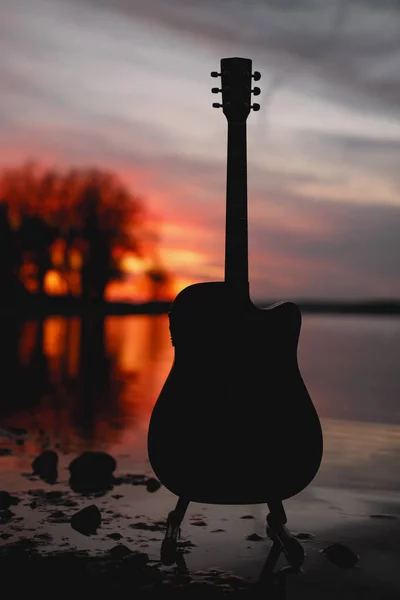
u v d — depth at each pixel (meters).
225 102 2.93
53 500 3.64
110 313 31.88
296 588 2.55
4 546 2.95
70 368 10.39
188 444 2.79
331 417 6.10
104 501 3.63
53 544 2.98
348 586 2.57
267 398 2.80
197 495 2.81
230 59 2.91
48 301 30.50
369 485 3.88
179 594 2.49
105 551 2.90
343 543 3.01
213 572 2.70
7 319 24.27
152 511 3.47
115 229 30.91
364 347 14.32
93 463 4.03
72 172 30.33
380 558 2.84
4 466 4.38
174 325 2.84
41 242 29.98
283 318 2.84
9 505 3.54
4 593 2.48
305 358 11.91
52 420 6.11
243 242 2.86
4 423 5.94
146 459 4.60
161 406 2.83
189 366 2.82
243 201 2.88
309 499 3.63
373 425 5.71
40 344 14.52
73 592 2.50
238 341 2.82
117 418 6.23
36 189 29.98
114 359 11.76
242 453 2.78
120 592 2.50
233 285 2.85
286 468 2.79
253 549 2.95
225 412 2.79
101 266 30.94
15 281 29.94
